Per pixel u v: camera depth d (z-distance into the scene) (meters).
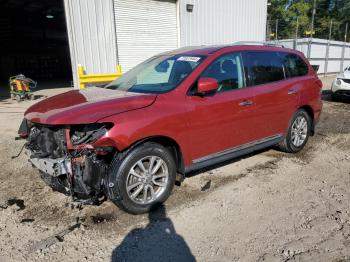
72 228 3.41
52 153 3.53
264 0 17.12
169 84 4.05
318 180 4.51
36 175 4.78
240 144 4.57
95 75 10.43
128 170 3.46
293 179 4.55
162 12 12.86
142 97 3.74
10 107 10.65
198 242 3.15
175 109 3.77
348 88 10.91
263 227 3.37
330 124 7.98
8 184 4.49
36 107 3.96
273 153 5.63
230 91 4.36
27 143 3.99
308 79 5.60
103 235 3.28
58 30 29.31
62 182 3.59
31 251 3.05
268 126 4.92
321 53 24.41
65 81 22.38
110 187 3.43
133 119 3.45
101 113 3.38
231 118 4.31
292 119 5.36
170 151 3.93
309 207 3.76
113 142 3.31
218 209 3.74
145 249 3.05
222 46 4.60
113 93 4.06
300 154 5.61
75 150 3.34
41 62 26.12
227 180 4.52
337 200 3.92
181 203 3.88
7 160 5.43
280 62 5.21
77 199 3.51
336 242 3.11
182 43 13.73
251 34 16.89
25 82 12.24
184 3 13.35
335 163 5.18
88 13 10.70
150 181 3.67
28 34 26.80
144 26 12.38
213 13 14.64
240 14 15.98
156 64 4.64
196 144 4.02
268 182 4.45
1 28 24.83
